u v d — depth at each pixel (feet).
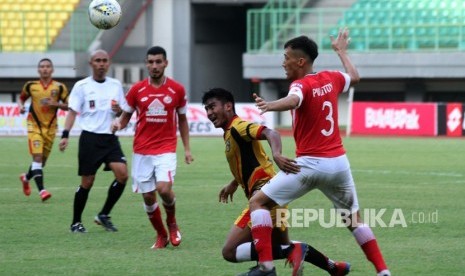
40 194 91.45
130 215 81.66
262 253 48.37
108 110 72.59
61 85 95.61
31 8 242.37
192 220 78.18
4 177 117.29
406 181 110.01
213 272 54.85
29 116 94.38
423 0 229.45
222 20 253.24
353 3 237.04
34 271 55.21
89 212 84.02
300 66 49.37
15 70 228.02
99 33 238.27
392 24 223.92
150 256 60.75
